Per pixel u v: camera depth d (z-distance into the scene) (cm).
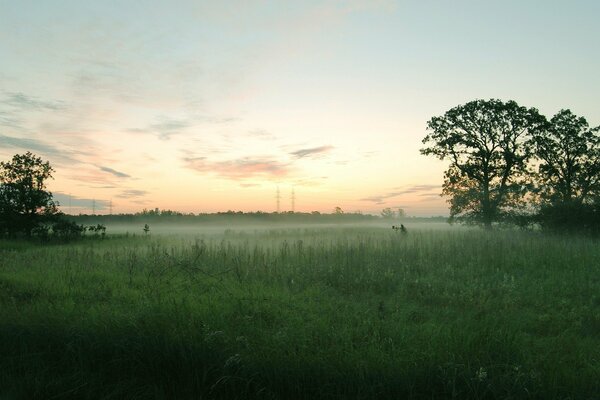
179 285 873
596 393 426
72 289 852
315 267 1065
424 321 662
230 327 583
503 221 3092
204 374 476
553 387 426
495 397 421
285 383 463
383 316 668
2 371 518
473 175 3203
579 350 530
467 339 516
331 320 636
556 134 3100
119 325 584
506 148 3114
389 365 465
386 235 2253
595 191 3056
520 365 455
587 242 1677
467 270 1091
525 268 1125
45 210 2741
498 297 816
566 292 865
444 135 3256
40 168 2741
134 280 952
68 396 475
